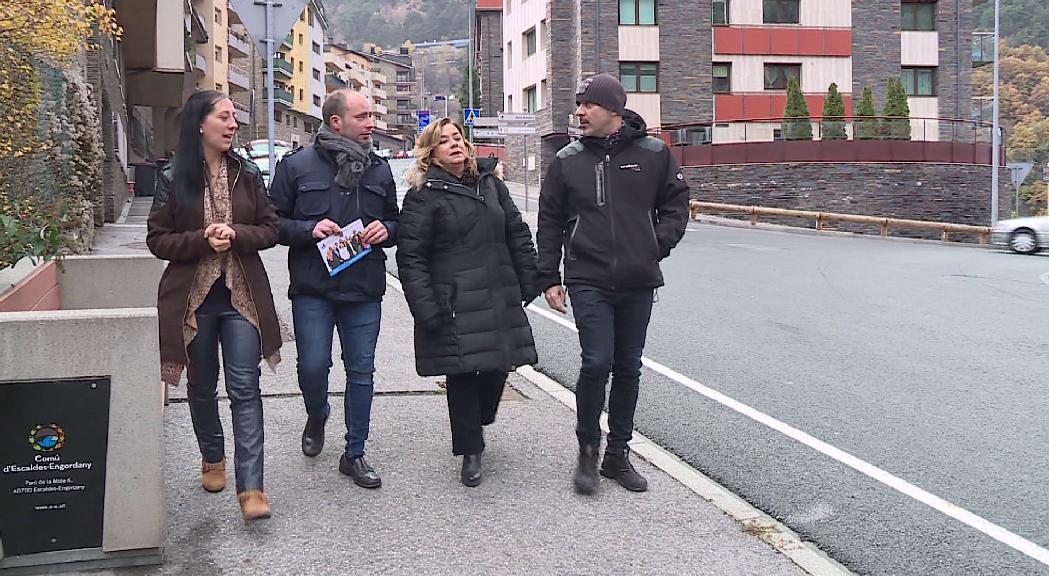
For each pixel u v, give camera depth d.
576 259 4.67
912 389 7.09
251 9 9.63
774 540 4.09
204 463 4.48
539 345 8.64
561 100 38.56
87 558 3.56
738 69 37.25
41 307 5.23
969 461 5.35
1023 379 7.45
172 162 4.13
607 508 4.46
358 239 4.55
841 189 30.81
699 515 4.39
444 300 4.61
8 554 3.47
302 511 4.32
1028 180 63.22
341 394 6.39
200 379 4.30
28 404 3.44
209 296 4.20
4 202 6.03
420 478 4.82
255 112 70.06
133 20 23.12
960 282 14.40
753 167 31.16
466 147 4.72
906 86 38.44
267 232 4.16
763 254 18.78
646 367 7.84
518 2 43.94
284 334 8.16
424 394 6.52
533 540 4.04
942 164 31.09
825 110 33.44
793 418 6.27
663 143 4.79
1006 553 4.07
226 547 3.87
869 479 5.04
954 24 38.25
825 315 10.69
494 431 5.74
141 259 5.98
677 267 15.77
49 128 9.36
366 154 4.71
